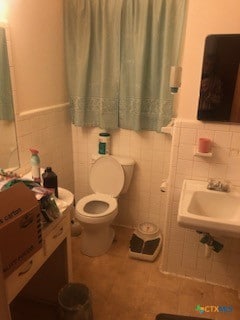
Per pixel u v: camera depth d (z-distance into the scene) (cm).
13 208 110
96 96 242
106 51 222
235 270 199
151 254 228
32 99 200
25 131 193
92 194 257
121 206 275
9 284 113
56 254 169
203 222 146
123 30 217
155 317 177
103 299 190
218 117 171
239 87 163
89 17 218
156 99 227
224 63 161
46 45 210
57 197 164
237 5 151
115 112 239
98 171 255
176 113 223
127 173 250
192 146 182
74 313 152
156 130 236
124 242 254
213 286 204
